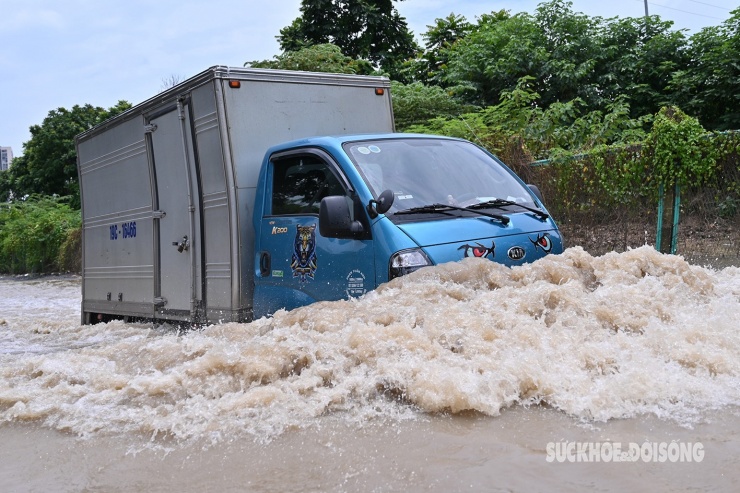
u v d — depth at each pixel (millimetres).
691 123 9484
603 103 18078
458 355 4098
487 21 23203
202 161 6977
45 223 27422
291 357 4301
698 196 9430
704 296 5105
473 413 3604
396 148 6137
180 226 7535
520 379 3770
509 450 3133
